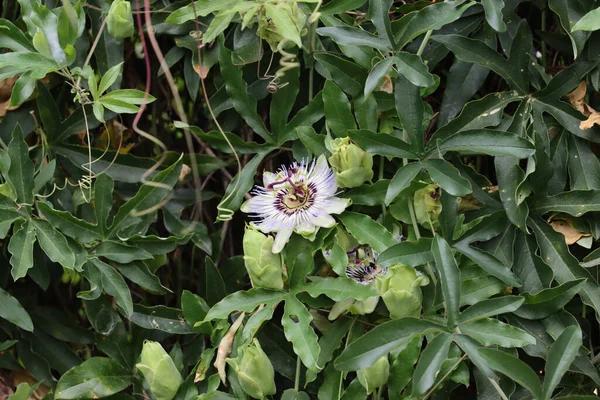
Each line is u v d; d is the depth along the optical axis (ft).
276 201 3.93
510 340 3.66
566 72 3.91
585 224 3.88
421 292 3.82
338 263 3.83
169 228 4.07
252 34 4.04
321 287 3.82
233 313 3.97
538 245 3.87
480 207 3.93
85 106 4.11
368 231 3.85
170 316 4.03
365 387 3.80
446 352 3.64
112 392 4.00
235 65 4.02
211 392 3.91
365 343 3.64
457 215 3.83
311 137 3.97
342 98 3.95
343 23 4.06
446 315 3.71
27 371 4.16
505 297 3.69
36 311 4.14
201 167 4.09
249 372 3.82
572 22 3.90
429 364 3.62
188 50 4.10
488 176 4.08
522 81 3.93
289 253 3.90
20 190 3.94
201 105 4.20
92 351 4.23
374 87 3.82
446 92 3.98
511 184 3.87
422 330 3.67
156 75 4.21
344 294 3.78
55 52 3.96
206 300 4.09
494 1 3.82
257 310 3.90
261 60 4.07
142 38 3.97
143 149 4.24
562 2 3.92
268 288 3.85
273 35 3.98
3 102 4.12
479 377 3.81
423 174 3.91
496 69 3.93
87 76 3.99
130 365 4.07
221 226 4.21
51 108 4.09
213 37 3.95
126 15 4.04
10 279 4.17
